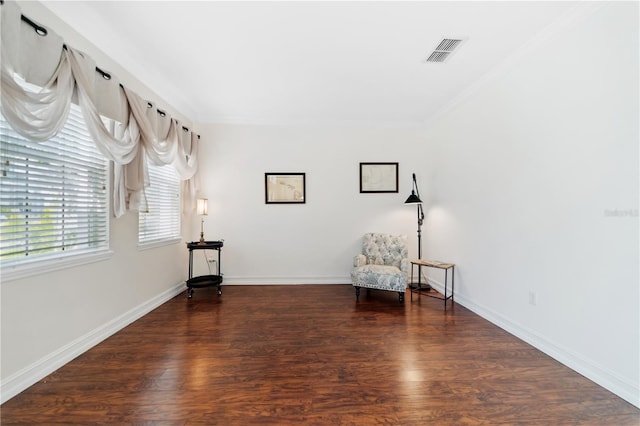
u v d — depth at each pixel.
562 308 2.04
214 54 2.50
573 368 1.95
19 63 1.54
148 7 1.90
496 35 2.20
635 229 1.60
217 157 4.18
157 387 1.74
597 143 1.80
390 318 2.90
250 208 4.22
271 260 4.25
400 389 1.74
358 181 4.32
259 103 3.64
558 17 1.98
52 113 1.71
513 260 2.52
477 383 1.80
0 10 1.45
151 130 2.70
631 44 1.61
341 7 1.91
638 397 1.58
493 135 2.77
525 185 2.38
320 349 2.24
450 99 3.48
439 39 2.26
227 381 1.81
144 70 2.77
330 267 4.31
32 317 1.77
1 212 1.64
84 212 2.21
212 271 4.18
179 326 2.68
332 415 1.52
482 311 2.95
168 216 3.54
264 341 2.38
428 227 4.18
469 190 3.18
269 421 1.47
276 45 2.36
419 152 4.37
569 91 1.98
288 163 4.25
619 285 1.68
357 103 3.63
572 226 1.97
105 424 1.44
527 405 1.60
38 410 1.53
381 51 2.44
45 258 1.88
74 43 2.06
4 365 1.62
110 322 2.47
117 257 2.55
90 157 2.26
